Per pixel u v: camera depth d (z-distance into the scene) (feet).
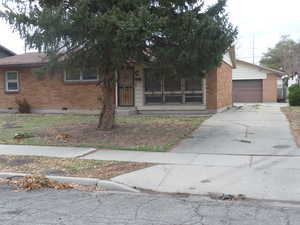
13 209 16.26
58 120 51.47
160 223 14.28
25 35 30.55
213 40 32.07
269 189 18.49
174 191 18.86
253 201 17.08
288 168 22.22
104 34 29.73
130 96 60.64
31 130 40.93
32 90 66.03
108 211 15.87
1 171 23.07
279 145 29.63
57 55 35.17
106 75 38.40
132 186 19.74
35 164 24.82
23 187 20.02
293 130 37.24
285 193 17.89
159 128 40.68
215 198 17.67
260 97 99.04
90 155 27.43
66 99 63.82
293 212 15.42
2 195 18.62
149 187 19.53
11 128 43.04
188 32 31.91
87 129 40.50
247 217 14.85
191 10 33.14
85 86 62.39
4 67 66.33
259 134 35.29
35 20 29.71
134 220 14.66
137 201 17.37
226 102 69.15
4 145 32.22
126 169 22.93
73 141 33.50
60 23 28.76
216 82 56.34
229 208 16.07
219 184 19.56
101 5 31.50
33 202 17.33
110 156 26.89
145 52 35.06
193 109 57.41
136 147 29.91
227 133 36.42
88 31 30.01
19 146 31.65
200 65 34.68
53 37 30.89
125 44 29.35
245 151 27.63
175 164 23.95
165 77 37.99
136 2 30.76
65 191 19.33
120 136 35.50
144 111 59.41
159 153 27.63
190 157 25.99
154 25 28.68
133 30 27.86
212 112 56.85
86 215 15.35
